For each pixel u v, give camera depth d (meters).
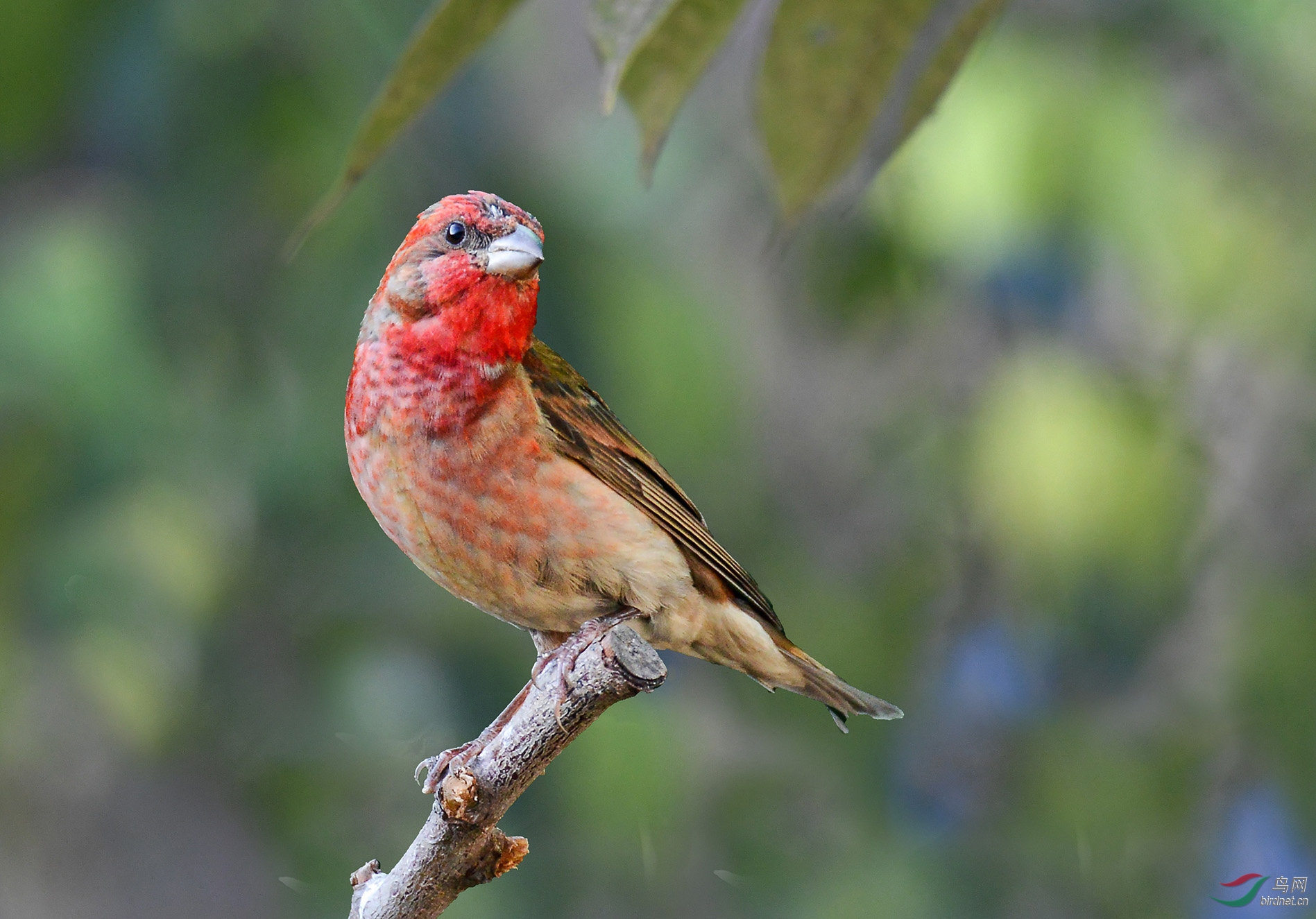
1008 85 9.94
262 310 9.77
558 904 9.97
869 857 10.65
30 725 11.03
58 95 9.25
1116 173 10.02
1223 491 11.41
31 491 9.48
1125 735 10.95
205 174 9.55
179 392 9.71
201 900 11.51
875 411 12.42
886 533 12.16
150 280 9.63
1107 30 10.32
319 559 10.32
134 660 9.80
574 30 11.88
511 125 10.55
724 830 10.76
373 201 9.76
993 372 11.19
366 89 9.61
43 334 9.32
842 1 5.45
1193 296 10.48
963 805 10.87
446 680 10.26
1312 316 10.60
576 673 5.43
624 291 10.04
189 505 9.77
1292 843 10.30
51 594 9.56
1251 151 10.97
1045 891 10.52
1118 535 10.16
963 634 11.32
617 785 9.81
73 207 9.73
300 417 9.90
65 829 11.47
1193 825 10.61
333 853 10.45
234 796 10.90
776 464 12.49
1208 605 11.27
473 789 5.43
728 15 5.44
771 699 11.19
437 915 5.72
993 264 10.15
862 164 7.46
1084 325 10.80
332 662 10.26
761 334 12.48
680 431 10.00
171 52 9.30
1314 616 10.61
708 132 11.60
